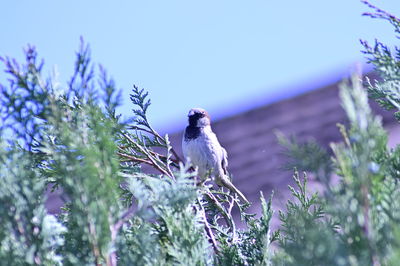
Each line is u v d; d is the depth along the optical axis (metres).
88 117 4.27
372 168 3.59
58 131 4.27
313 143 3.79
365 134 3.56
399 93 4.99
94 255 3.85
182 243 4.39
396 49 5.20
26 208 3.98
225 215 6.66
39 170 4.91
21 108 4.33
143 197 4.35
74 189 3.88
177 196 4.45
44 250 3.91
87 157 3.89
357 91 3.62
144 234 4.23
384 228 3.56
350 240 3.54
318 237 3.39
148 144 7.24
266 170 16.38
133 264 4.04
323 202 4.04
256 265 4.87
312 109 18.92
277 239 5.27
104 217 3.83
